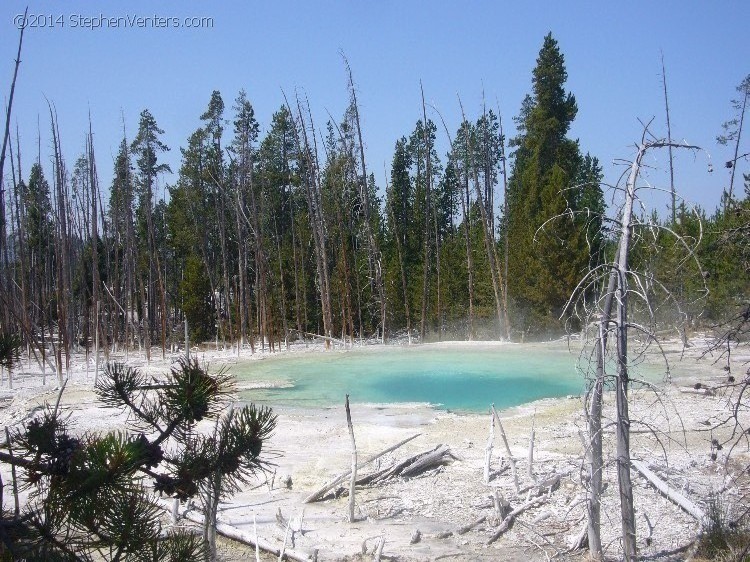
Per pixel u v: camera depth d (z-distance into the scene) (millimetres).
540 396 19156
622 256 6609
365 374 23359
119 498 2779
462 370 23672
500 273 35625
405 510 9883
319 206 34406
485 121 36719
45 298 33906
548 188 32812
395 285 43688
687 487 9812
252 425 3209
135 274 38906
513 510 9414
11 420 15391
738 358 21109
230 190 41875
